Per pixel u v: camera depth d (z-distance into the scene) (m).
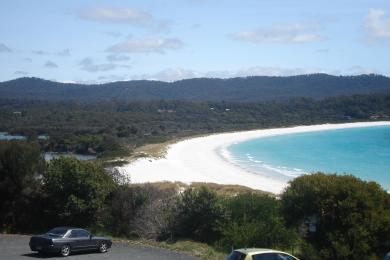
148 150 107.88
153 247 25.47
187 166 81.12
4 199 31.77
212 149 115.94
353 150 113.62
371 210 22.98
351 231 22.36
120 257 22.36
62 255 22.17
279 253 16.72
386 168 80.88
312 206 24.12
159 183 53.19
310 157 99.19
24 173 31.92
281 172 75.31
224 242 24.61
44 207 31.19
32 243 22.30
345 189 23.62
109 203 31.22
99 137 130.62
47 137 141.62
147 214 29.31
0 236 28.58
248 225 24.47
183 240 26.94
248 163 88.06
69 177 30.31
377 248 22.53
